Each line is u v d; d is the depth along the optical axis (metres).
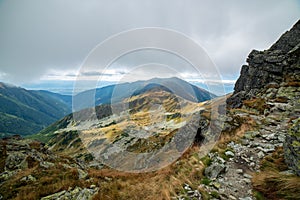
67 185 11.37
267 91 28.00
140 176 11.10
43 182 12.37
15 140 22.81
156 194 8.85
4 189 12.04
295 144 8.80
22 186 12.16
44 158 18.03
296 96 23.02
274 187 7.58
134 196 9.04
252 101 25.23
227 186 8.36
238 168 9.80
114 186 10.44
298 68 30.44
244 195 7.66
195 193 8.16
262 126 15.95
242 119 17.47
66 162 17.88
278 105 20.66
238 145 12.61
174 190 8.66
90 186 11.13
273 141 12.67
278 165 9.42
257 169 9.59
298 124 9.61
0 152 17.98
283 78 30.59
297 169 8.05
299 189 6.98
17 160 16.70
